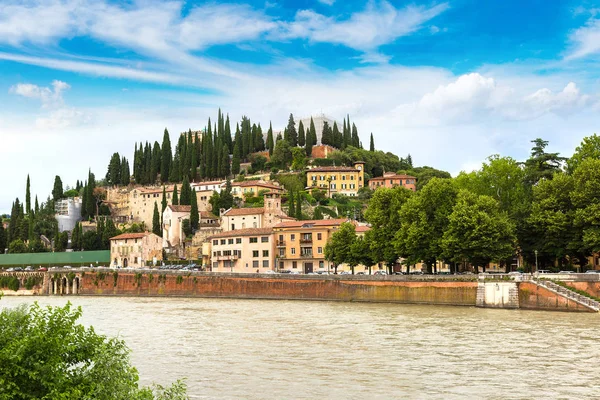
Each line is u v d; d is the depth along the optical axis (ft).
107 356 123.03
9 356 113.39
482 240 408.87
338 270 634.43
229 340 274.36
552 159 533.55
